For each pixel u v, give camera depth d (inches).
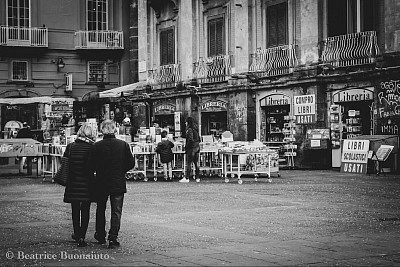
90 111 1736.0
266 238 429.7
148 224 503.8
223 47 1492.4
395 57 1066.1
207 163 1068.5
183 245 404.2
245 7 1401.3
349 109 1165.7
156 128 1148.5
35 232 470.6
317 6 1226.0
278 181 928.9
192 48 1571.1
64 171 412.5
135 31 1956.2
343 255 365.1
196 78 1537.9
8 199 719.1
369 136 1065.5
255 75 1362.0
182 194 754.8
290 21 1307.8
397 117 1058.1
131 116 1745.8
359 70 1138.7
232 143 1024.9
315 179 950.4
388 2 1087.0
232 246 398.3
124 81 1998.0
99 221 419.8
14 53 1875.0
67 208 628.1
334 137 1176.2
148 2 1727.4
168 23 1680.6
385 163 1051.3
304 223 502.3
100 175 410.9
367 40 1131.3
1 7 1866.4
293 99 1256.2
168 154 965.8
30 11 1888.5
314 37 1232.8
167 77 1640.0
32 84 1897.1
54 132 1595.7
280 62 1312.7
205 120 1514.5
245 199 689.6
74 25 1951.3
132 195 746.2
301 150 1225.4
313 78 1193.4
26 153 1074.1
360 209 590.6
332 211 577.3
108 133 416.5
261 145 992.2
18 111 1706.4
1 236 451.2
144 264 343.3
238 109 1381.6
